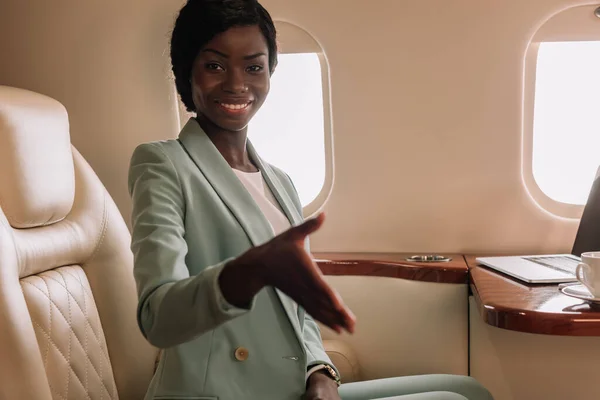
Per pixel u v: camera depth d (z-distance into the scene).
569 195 1.83
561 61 1.79
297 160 1.93
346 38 1.83
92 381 1.37
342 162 1.90
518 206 1.83
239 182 1.04
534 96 1.81
